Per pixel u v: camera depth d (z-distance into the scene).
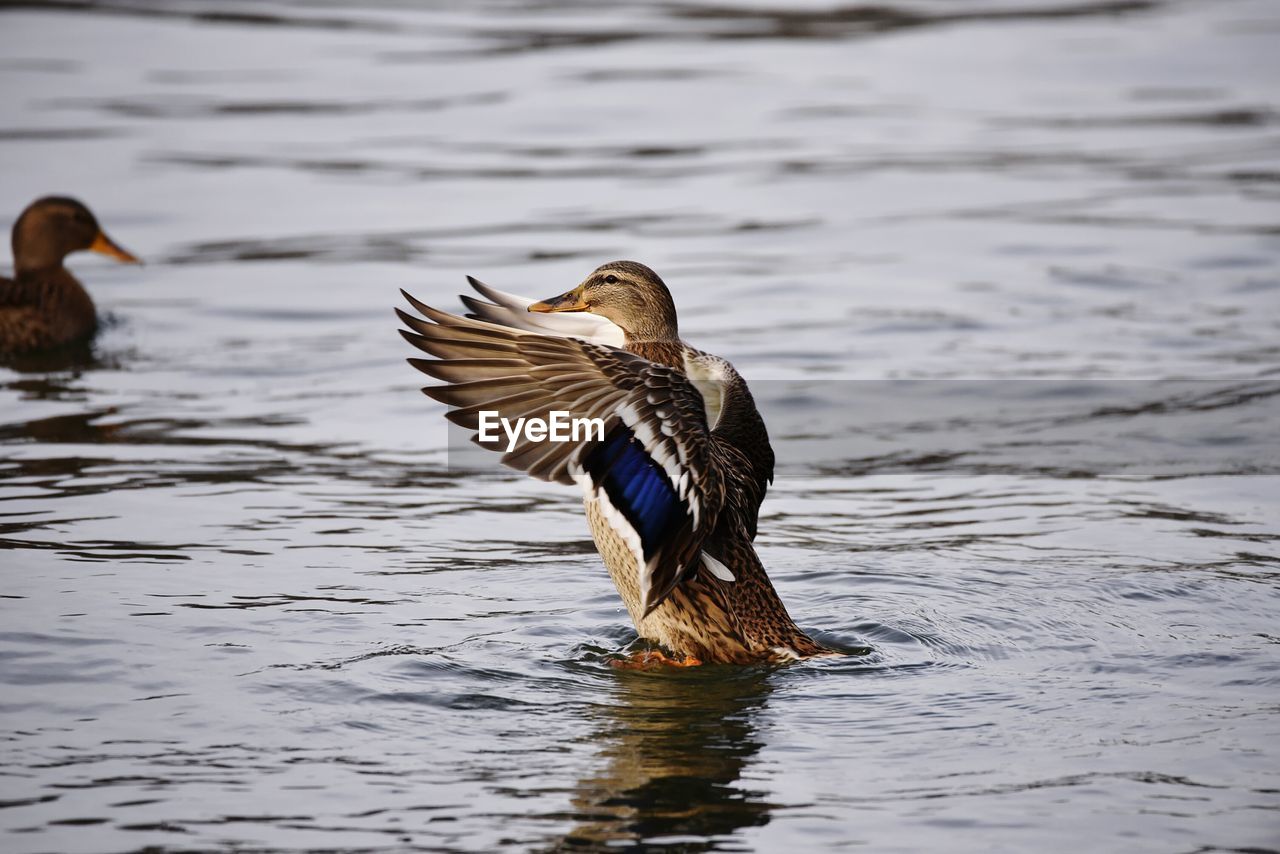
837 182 23.61
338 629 8.84
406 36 35.16
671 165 24.69
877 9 39.53
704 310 17.08
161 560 10.00
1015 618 9.09
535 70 31.94
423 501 11.62
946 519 11.20
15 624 8.70
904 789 6.75
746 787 6.77
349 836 6.27
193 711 7.56
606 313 10.20
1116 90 31.06
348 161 24.67
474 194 22.73
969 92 30.75
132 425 13.40
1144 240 20.08
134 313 17.20
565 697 7.93
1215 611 9.17
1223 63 33.41
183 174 23.66
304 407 14.05
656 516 7.64
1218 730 7.38
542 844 6.22
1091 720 7.54
